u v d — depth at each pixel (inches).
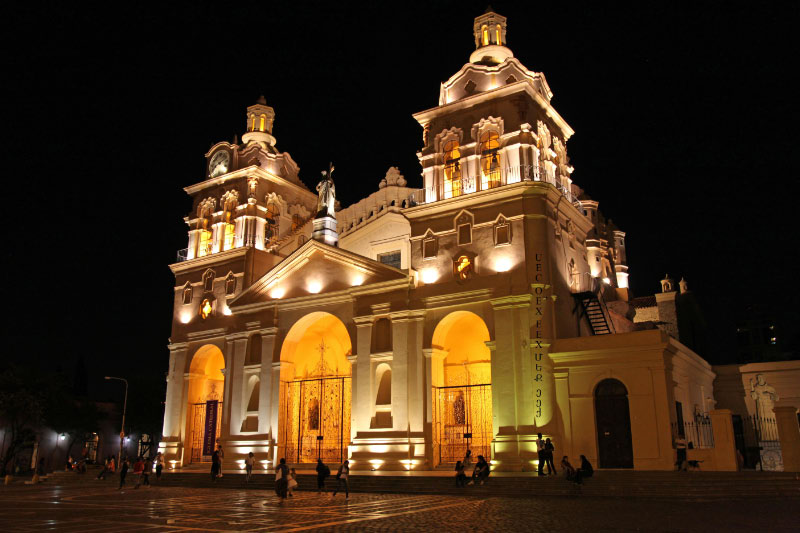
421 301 1330.0
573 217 1429.6
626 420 1123.3
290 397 1521.9
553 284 1254.3
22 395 2097.7
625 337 1139.3
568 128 1523.1
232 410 1558.8
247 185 1763.0
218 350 1736.0
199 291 1768.0
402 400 1294.3
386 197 1619.1
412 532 586.9
